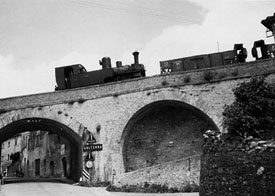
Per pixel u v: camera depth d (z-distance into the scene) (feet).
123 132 74.43
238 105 50.24
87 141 75.61
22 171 165.07
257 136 45.80
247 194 36.19
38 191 62.95
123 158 74.54
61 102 79.36
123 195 53.47
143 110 75.10
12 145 180.34
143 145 76.38
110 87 77.66
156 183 57.21
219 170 40.29
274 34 92.32
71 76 89.51
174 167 56.18
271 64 68.28
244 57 84.69
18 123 82.79
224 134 46.01
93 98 78.13
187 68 82.79
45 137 140.36
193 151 72.49
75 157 96.32
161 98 73.15
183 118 75.31
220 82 70.59
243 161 37.88
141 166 75.15
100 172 73.10
